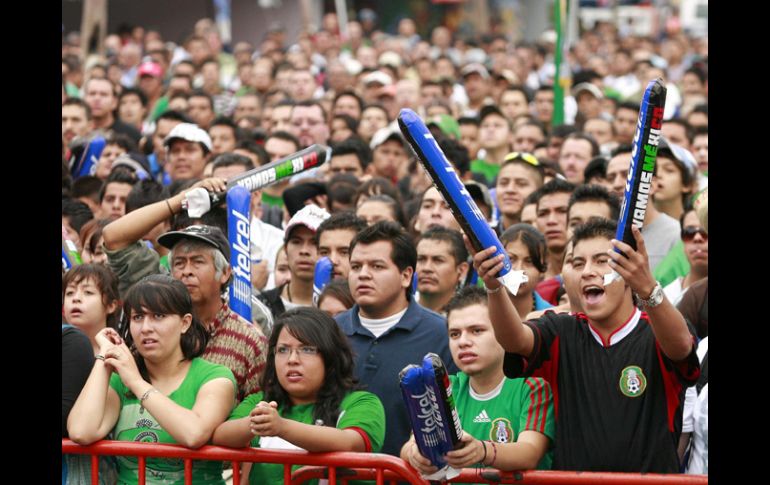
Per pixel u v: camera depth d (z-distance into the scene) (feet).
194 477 48.62
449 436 42.32
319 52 235.61
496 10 335.88
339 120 123.54
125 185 81.71
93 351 52.34
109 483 50.44
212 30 231.30
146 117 157.99
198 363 50.29
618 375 45.47
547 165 94.07
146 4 281.95
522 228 63.21
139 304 49.49
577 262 47.11
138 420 49.29
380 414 50.37
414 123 41.93
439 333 57.06
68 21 262.67
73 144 101.76
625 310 46.19
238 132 115.34
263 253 80.84
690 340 43.21
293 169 59.41
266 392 50.90
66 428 49.75
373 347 56.85
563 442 46.06
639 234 41.57
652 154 40.55
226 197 57.57
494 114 118.93
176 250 53.98
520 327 45.06
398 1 344.69
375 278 56.65
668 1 300.81
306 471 47.19
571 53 222.28
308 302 69.26
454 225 74.84
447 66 196.44
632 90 180.55
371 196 78.43
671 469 44.73
